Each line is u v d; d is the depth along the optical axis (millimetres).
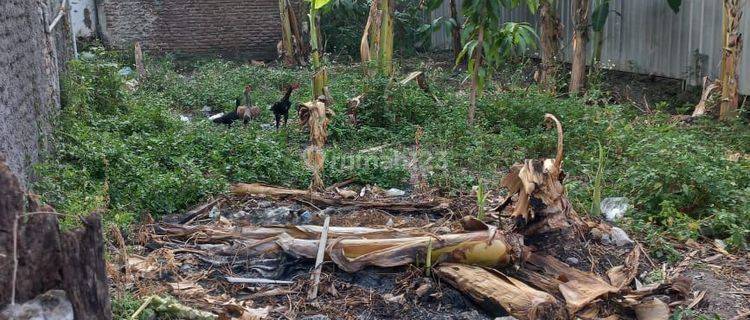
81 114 8789
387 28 11859
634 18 12656
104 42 17312
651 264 5328
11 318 2621
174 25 17797
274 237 5191
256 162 7086
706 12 11039
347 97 10102
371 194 6934
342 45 17688
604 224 5742
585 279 4695
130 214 5422
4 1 5207
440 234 5035
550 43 12133
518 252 4848
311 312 4488
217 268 5004
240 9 18141
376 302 4562
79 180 5984
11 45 5363
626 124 8742
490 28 9156
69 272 2740
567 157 7816
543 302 4266
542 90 11516
